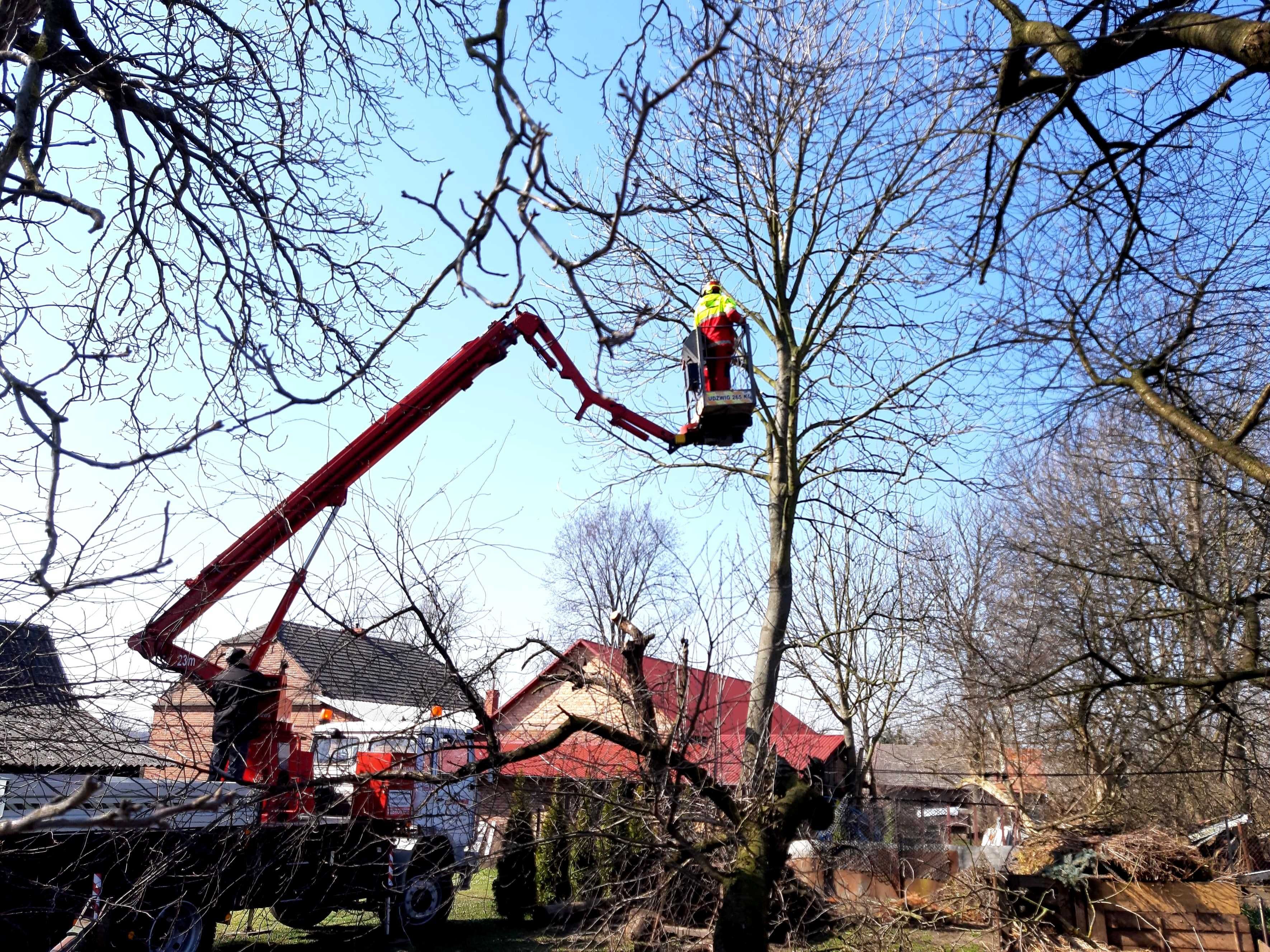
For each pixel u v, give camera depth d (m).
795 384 12.25
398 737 7.12
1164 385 6.90
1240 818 12.68
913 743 21.92
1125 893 10.35
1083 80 5.58
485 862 7.84
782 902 7.43
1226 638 9.88
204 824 7.80
